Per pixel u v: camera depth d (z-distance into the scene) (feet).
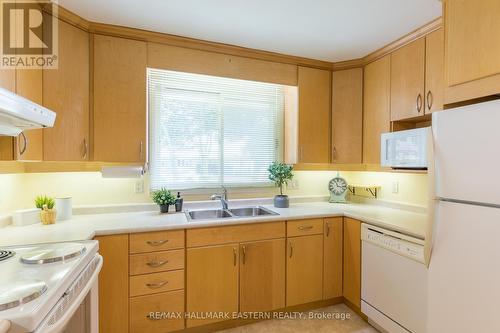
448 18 4.67
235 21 6.59
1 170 5.87
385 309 6.52
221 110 9.06
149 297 6.21
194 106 8.72
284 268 7.50
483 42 4.07
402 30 6.97
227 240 6.88
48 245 4.53
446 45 4.71
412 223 6.48
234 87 9.18
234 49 8.02
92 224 6.32
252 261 7.14
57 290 3.01
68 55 6.21
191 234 6.55
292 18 6.44
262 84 9.53
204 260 6.67
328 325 7.19
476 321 3.92
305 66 8.95
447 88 4.68
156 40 7.27
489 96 4.30
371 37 7.38
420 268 5.60
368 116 8.58
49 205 6.45
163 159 8.40
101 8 5.99
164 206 7.68
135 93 7.08
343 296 8.17
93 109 6.74
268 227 7.31
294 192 10.07
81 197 7.54
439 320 4.48
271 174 9.06
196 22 6.64
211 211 8.52
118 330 5.98
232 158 9.24
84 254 4.17
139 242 6.12
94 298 4.47
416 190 8.11
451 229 4.28
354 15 6.28
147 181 8.18
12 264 3.75
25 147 5.14
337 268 8.06
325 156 9.16
